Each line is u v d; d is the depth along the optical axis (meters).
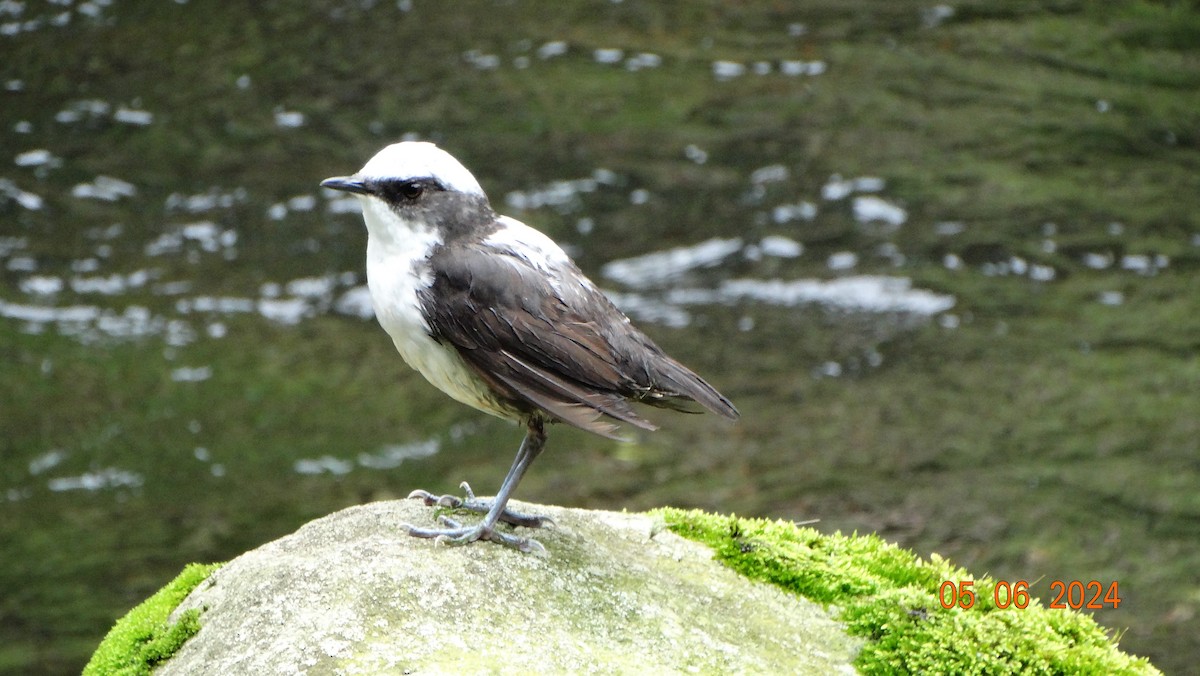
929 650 6.16
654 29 21.28
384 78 19.53
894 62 20.41
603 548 6.59
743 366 14.15
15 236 16.03
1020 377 13.91
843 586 6.55
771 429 13.34
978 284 15.42
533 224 16.11
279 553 6.34
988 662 6.14
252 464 12.62
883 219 16.47
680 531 6.96
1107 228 16.41
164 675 5.71
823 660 6.07
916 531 11.67
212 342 14.48
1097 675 6.12
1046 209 16.73
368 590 5.71
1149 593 10.90
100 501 12.17
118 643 6.19
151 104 18.80
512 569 6.05
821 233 16.22
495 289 6.33
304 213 16.61
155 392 13.68
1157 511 11.94
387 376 14.16
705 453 13.07
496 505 6.37
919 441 13.02
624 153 17.66
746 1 22.45
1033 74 20.09
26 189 16.84
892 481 12.42
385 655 5.36
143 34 20.78
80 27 20.94
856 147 17.95
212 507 12.14
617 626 5.89
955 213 16.64
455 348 6.45
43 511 12.02
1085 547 11.49
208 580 6.41
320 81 19.41
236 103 18.81
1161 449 12.78
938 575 6.80
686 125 18.41
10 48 20.19
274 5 21.89
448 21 21.42
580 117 18.53
